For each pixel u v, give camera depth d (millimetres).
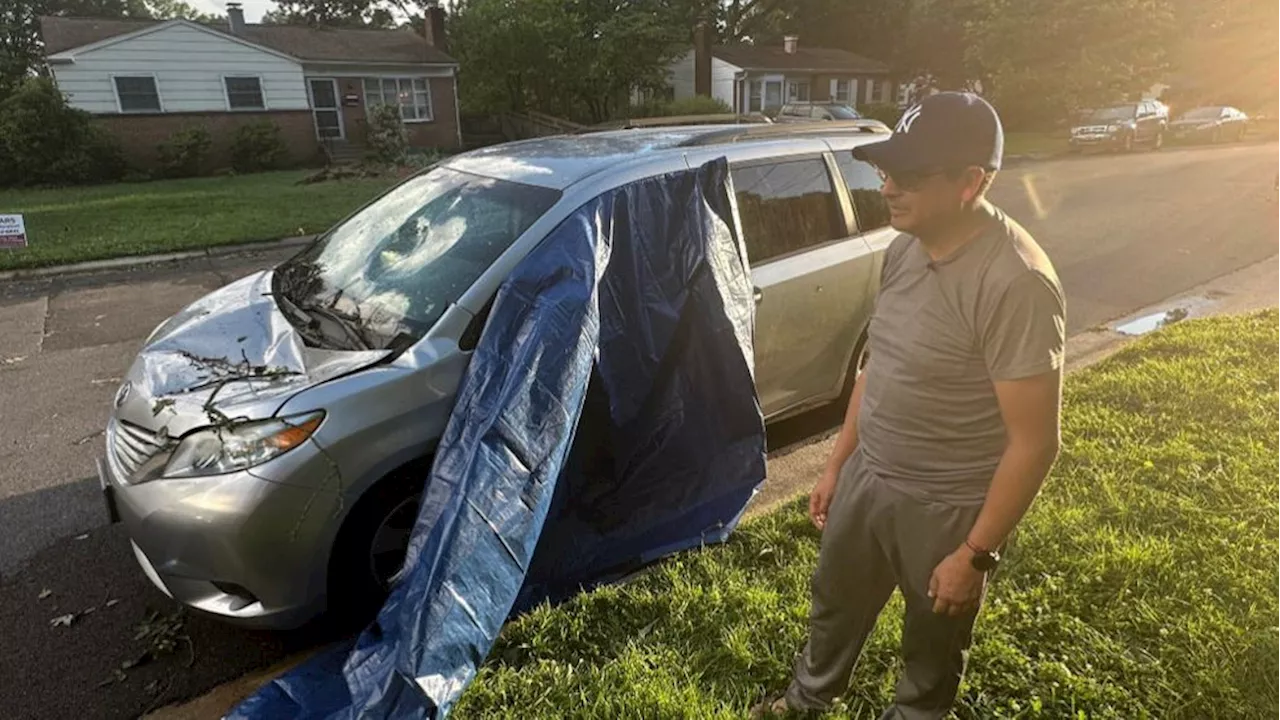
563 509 2932
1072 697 2303
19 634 2869
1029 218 11445
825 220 4113
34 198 16219
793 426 4566
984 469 1644
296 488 2498
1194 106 32625
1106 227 10633
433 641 2125
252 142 21891
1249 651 2422
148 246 9758
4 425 4684
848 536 1902
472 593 2244
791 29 39312
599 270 2857
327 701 2178
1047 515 3197
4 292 8023
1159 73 27688
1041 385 1452
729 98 30812
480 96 26453
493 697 2334
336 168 20531
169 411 2654
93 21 21266
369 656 2141
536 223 3031
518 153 3770
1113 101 26812
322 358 2795
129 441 2746
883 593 2039
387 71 24312
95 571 3244
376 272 3295
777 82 31781
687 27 32250
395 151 22891
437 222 3363
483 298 2865
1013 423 1499
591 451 2955
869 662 2465
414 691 2055
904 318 1647
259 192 15445
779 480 3916
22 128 18609
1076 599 2709
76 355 5992
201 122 21703
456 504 2312
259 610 2582
